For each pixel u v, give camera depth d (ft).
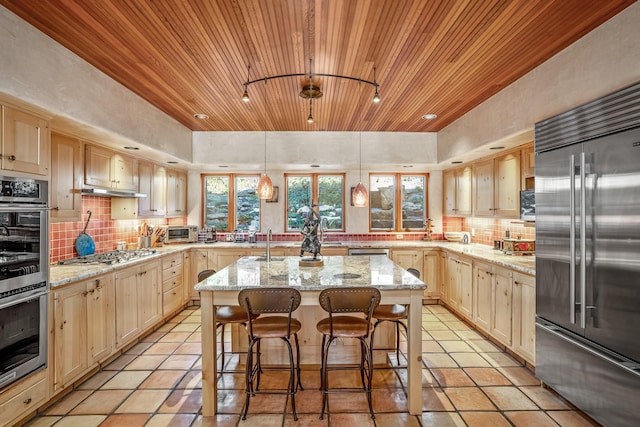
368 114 13.48
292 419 7.37
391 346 10.03
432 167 17.85
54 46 7.61
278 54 8.33
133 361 10.24
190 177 18.66
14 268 6.64
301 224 19.10
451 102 11.96
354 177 18.74
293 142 16.44
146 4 6.32
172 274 14.38
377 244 17.25
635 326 5.96
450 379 9.11
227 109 12.80
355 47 7.98
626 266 6.12
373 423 7.22
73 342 8.30
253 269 9.76
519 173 11.87
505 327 10.55
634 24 6.22
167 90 10.75
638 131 5.89
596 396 6.77
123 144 11.41
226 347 11.43
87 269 9.36
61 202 9.40
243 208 19.22
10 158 6.61
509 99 10.30
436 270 16.81
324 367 7.56
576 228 7.24
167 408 7.79
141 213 13.93
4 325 6.41
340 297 7.19
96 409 7.73
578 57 7.58
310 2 6.26
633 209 5.98
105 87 9.45
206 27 7.12
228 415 7.52
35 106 7.15
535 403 7.95
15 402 6.70
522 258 11.62
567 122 7.58
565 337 7.54
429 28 7.16
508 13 6.62
